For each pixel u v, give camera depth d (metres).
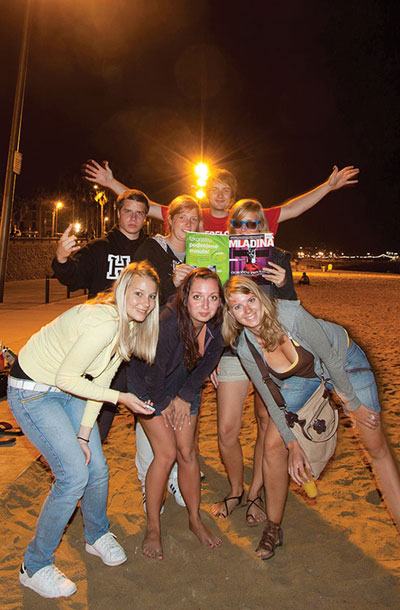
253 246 3.64
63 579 3.05
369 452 3.49
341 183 4.73
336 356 3.25
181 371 3.49
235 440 3.94
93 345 2.93
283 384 3.38
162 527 3.79
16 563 3.29
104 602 2.98
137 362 3.37
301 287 29.69
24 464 4.65
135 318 3.06
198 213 4.07
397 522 3.50
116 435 5.60
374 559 3.33
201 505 4.10
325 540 3.55
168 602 2.98
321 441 3.28
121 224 4.45
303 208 4.75
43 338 3.08
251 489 3.94
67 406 3.25
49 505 3.00
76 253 4.31
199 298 3.20
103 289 4.36
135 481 4.44
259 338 3.28
